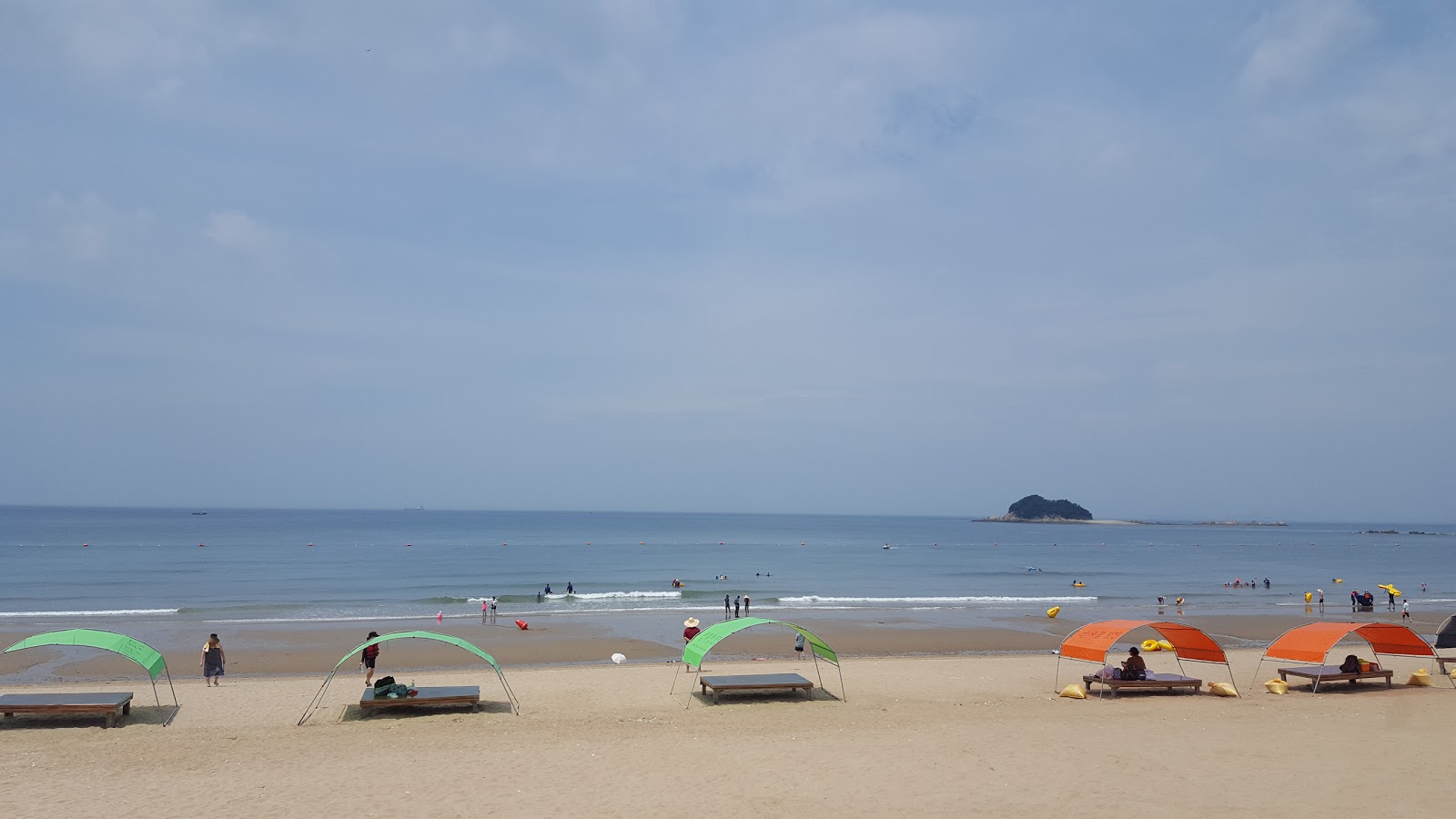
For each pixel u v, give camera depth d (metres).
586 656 38.25
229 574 84.38
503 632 45.91
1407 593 81.62
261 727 22.89
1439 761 18.62
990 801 15.88
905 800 16.00
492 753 19.73
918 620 53.06
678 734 21.78
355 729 22.56
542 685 29.59
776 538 196.62
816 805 15.73
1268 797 15.98
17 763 18.86
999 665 35.06
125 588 71.12
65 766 18.64
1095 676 28.23
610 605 61.38
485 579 82.88
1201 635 28.22
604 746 20.42
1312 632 28.62
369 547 133.12
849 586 81.94
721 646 41.31
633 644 41.56
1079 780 17.23
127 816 15.22
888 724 23.00
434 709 25.44
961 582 86.88
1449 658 29.95
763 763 18.77
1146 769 18.05
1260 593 78.31
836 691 28.84
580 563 105.56
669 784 17.20
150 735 21.69
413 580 80.81
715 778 17.56
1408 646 29.20
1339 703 26.45
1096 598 69.44
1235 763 18.45
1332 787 16.59
